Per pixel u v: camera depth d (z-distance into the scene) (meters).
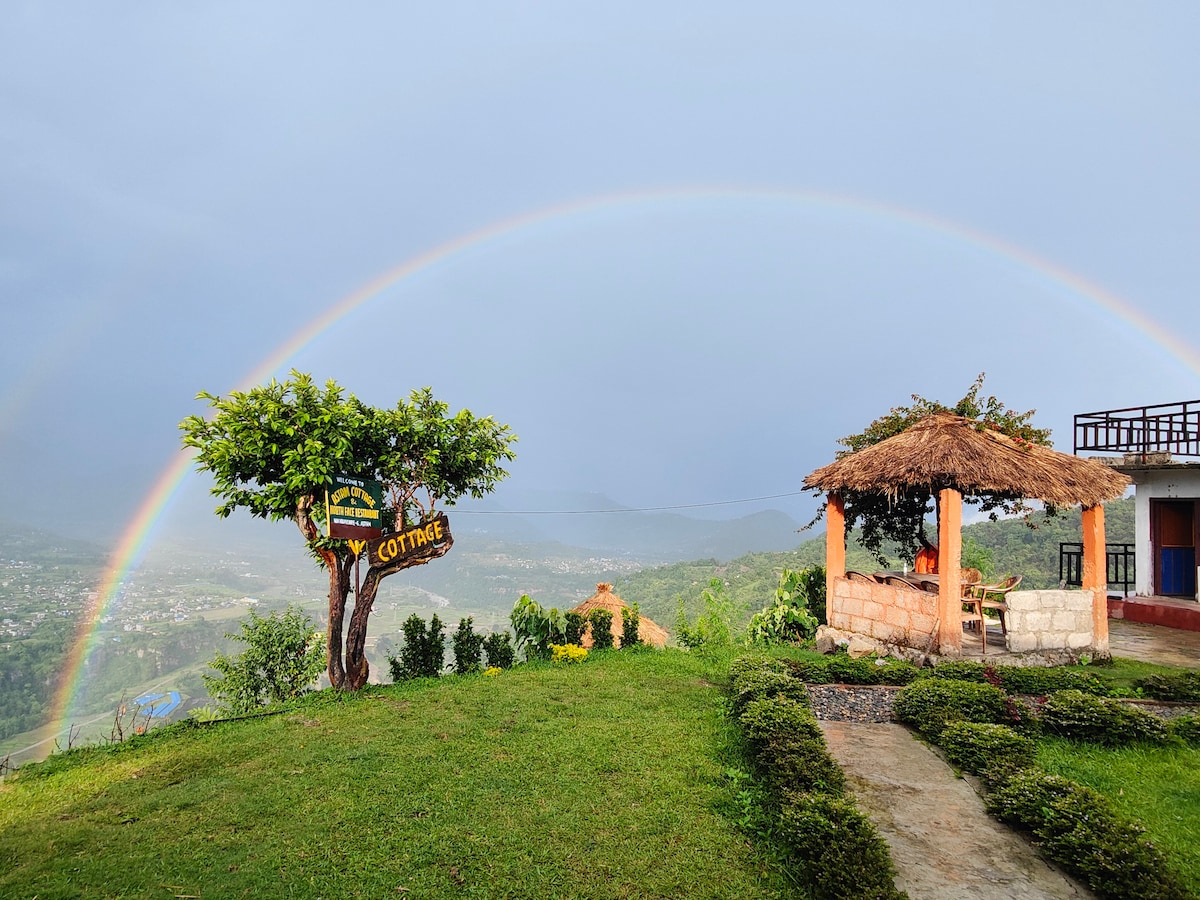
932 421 11.77
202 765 7.12
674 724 8.26
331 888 4.69
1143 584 16.41
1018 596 10.62
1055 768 6.41
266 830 5.55
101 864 5.02
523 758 7.11
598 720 8.48
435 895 4.58
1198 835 5.08
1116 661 11.10
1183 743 6.96
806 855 4.68
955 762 6.62
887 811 5.58
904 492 12.44
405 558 11.31
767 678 8.67
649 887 4.65
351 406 11.16
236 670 14.64
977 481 10.23
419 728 8.25
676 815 5.71
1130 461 15.75
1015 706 7.60
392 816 5.77
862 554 32.47
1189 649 12.45
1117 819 4.88
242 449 10.32
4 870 4.95
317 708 9.51
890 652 11.47
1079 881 4.52
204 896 4.59
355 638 10.96
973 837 5.13
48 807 6.12
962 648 10.70
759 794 6.00
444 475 12.03
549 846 5.22
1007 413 15.62
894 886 4.37
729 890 4.61
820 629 12.91
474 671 12.15
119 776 6.91
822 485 12.73
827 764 6.00
